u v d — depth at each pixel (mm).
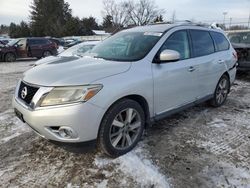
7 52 17766
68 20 70312
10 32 70562
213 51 5203
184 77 4293
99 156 3545
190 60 4465
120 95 3289
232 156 3635
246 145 3967
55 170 3271
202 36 4957
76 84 3055
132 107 3498
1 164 3400
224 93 5785
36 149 3762
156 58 3867
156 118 3975
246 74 9516
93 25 73125
